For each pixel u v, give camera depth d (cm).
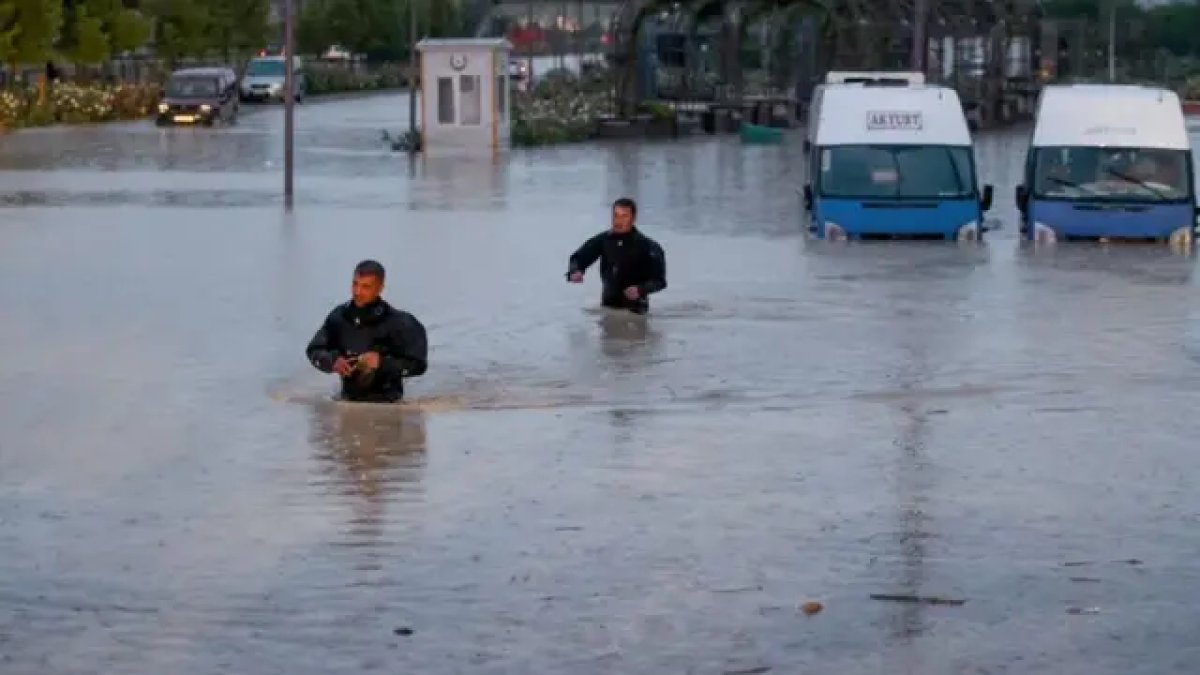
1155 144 6412
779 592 2033
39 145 11550
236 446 2828
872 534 2286
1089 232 6300
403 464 2692
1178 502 2458
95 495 2503
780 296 4747
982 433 2945
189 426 2995
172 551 2206
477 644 1859
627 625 1917
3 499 2480
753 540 2256
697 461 2717
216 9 19538
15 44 14312
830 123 6494
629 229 4356
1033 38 17012
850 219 6300
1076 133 6450
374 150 11169
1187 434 2938
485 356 3741
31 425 3011
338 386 3366
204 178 8819
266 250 5691
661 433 2938
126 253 5581
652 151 11569
